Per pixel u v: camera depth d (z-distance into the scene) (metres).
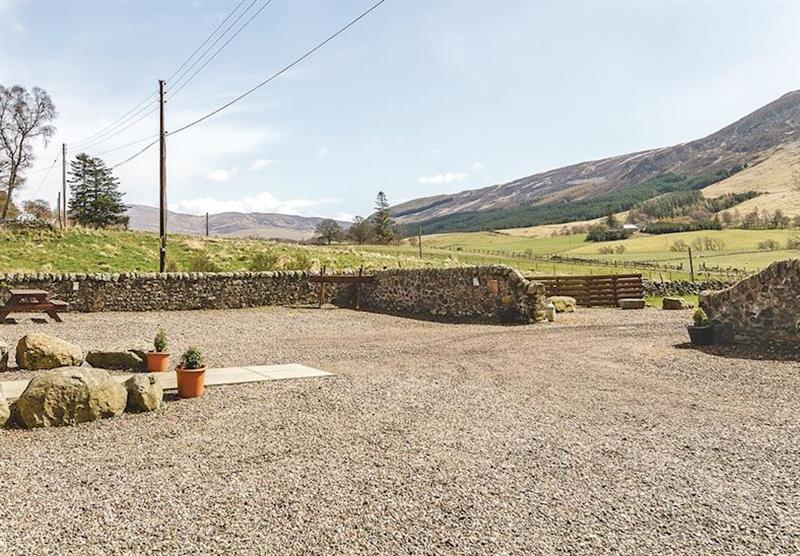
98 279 19.19
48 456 5.13
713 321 12.56
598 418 6.65
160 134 24.08
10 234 29.22
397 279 22.14
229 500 4.12
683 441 5.75
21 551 3.30
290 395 7.70
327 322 17.78
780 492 4.40
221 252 32.44
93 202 65.25
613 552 3.41
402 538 3.55
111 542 3.44
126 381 7.01
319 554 3.33
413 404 7.28
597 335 14.39
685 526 3.78
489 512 3.97
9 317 16.53
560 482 4.58
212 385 8.27
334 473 4.73
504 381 8.84
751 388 8.33
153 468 4.82
